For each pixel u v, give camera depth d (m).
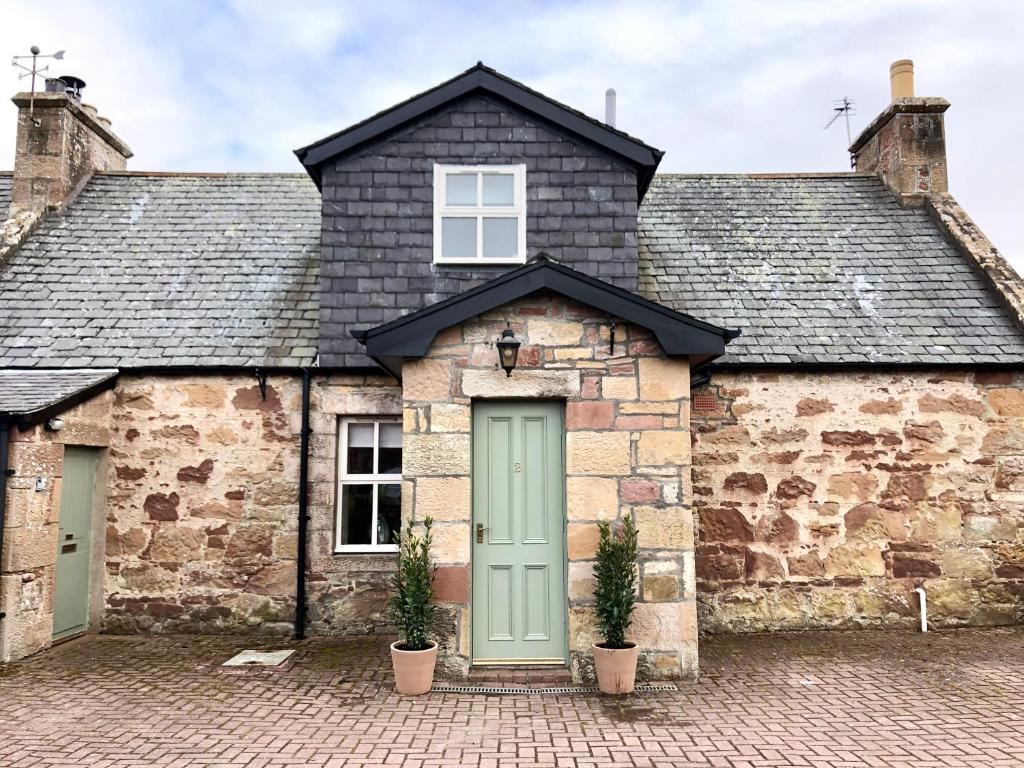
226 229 10.32
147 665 6.86
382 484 8.44
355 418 8.45
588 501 6.37
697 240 10.26
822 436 8.38
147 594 8.11
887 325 8.77
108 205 10.64
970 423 8.38
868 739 5.04
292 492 8.21
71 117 10.66
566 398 6.49
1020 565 8.30
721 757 4.74
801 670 6.70
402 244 8.29
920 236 10.19
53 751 4.83
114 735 5.11
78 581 7.91
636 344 6.53
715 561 8.23
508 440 6.62
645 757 4.74
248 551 8.16
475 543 6.50
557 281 6.42
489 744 4.95
